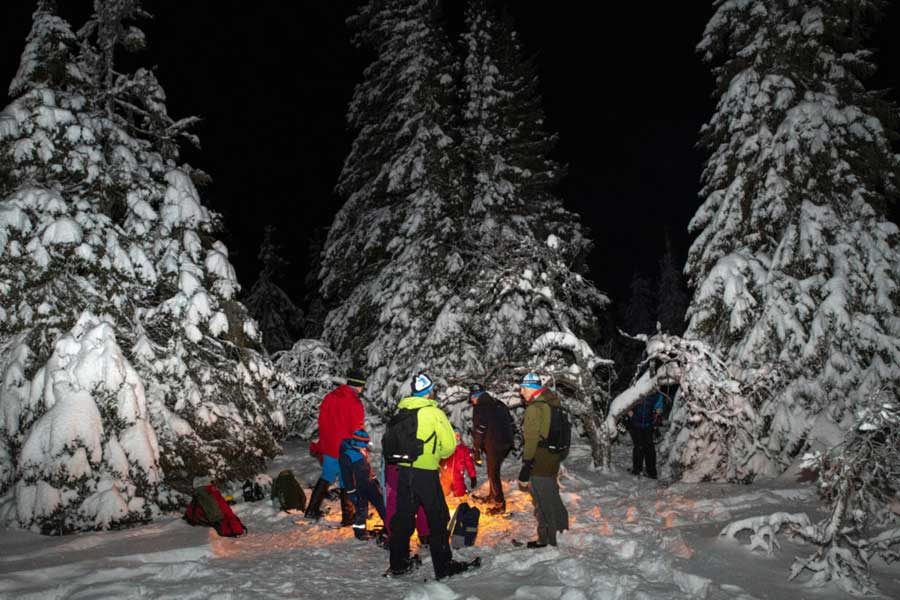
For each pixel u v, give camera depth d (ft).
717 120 39.73
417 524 21.98
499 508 26.40
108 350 28.14
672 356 34.22
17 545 23.66
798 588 16.30
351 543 23.25
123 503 26.22
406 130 57.36
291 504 28.73
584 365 36.81
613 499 29.19
